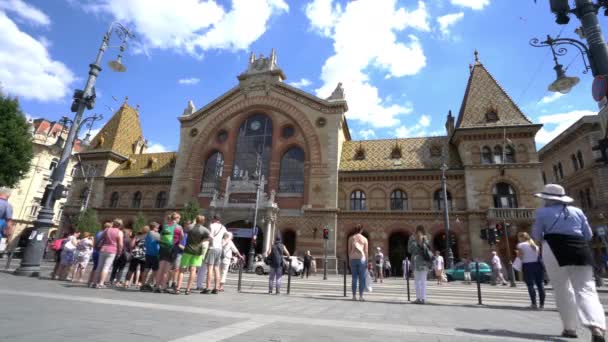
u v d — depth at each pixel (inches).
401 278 1087.6
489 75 1393.9
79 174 1729.8
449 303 406.3
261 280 732.7
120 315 207.9
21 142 1223.5
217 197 1363.2
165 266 393.4
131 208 1577.3
